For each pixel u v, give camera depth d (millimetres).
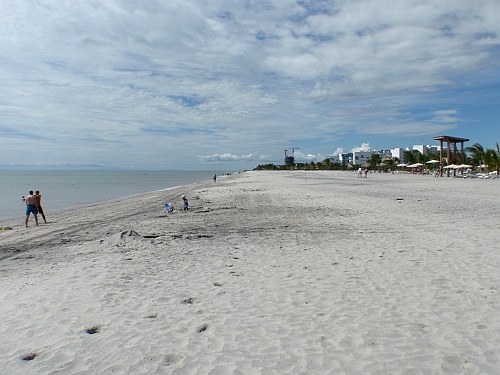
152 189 56156
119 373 4340
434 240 10898
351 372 4211
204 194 35719
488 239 10680
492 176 58594
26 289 7465
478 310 5773
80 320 5852
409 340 4910
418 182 46500
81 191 53000
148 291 7117
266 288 7188
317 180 58344
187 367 4434
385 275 7738
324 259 9305
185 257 9828
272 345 4906
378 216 16344
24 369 4492
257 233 13352
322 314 5859
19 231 16844
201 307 6289
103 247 11273
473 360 4379
